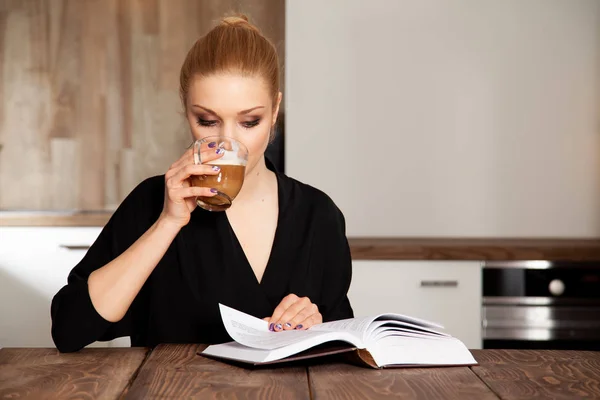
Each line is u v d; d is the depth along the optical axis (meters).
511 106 3.27
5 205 3.48
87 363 1.27
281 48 3.42
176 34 3.45
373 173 3.28
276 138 3.37
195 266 1.57
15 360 1.29
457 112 3.27
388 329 1.31
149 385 1.12
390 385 1.13
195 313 1.57
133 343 1.66
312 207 1.68
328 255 1.68
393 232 3.29
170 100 3.47
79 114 3.47
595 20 3.25
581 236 3.29
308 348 1.23
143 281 1.39
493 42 3.26
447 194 3.29
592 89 3.26
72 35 3.45
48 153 3.47
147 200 1.61
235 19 1.52
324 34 3.25
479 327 3.00
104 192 3.48
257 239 1.62
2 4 3.45
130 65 3.46
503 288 2.99
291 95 3.26
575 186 3.29
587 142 3.27
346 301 1.69
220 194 1.37
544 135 3.28
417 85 3.27
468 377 1.18
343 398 1.06
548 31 3.26
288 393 1.08
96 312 1.35
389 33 3.26
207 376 1.17
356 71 3.26
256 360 1.19
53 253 3.10
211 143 1.37
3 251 3.10
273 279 1.59
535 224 3.29
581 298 2.99
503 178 3.29
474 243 3.07
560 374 1.21
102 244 1.59
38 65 3.46
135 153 3.47
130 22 3.45
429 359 1.25
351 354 1.24
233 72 1.43
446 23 3.26
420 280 3.00
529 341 3.00
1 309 3.10
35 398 1.07
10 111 3.46
